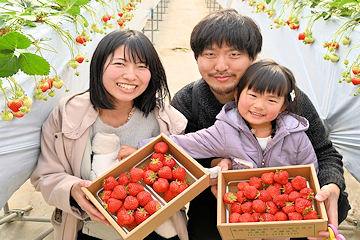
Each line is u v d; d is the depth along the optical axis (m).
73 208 1.36
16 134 1.26
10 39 1.06
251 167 1.50
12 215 2.01
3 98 1.17
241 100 1.43
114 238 1.47
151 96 1.48
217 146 1.52
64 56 1.71
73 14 1.70
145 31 6.01
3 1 1.46
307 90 2.39
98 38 2.35
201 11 7.79
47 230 1.92
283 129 1.46
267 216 1.21
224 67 1.46
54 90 1.56
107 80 1.33
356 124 1.69
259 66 1.41
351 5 1.98
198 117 1.76
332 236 1.17
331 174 1.44
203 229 1.65
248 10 4.27
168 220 1.49
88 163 1.45
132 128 1.56
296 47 2.63
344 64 1.80
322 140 1.61
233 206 1.31
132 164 1.38
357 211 2.14
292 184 1.32
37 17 1.56
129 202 1.20
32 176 1.44
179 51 4.98
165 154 1.44
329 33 2.04
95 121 1.50
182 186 1.28
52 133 1.44
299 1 2.64
